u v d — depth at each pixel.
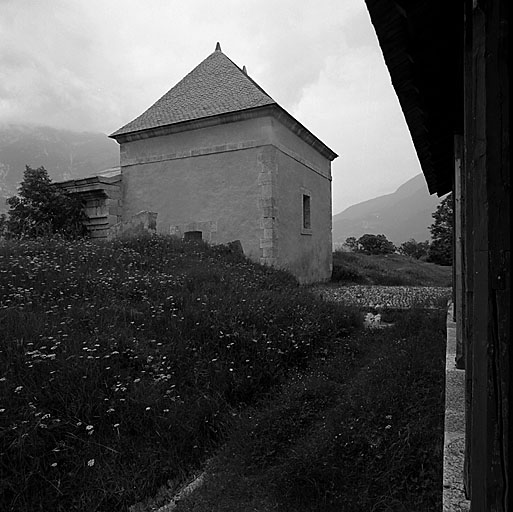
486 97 1.10
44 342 3.64
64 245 7.58
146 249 8.30
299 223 11.99
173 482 2.83
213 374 3.91
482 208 1.14
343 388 3.94
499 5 1.08
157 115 12.31
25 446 2.61
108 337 3.96
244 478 2.82
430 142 4.28
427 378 3.66
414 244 30.86
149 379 3.62
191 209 11.31
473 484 1.20
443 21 1.88
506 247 1.08
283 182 10.98
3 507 2.39
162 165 11.77
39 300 4.62
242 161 10.63
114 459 2.80
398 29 1.99
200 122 11.02
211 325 4.66
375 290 10.70
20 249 6.76
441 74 2.39
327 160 14.80
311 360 4.75
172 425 3.17
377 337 5.68
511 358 1.07
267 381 4.17
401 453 2.69
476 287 1.18
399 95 2.78
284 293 6.77
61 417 2.94
